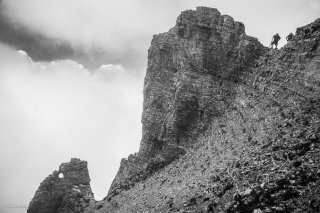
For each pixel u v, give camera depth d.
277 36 68.81
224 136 55.50
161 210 44.91
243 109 56.97
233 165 42.09
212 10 73.81
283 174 32.47
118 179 73.69
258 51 69.38
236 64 68.94
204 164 52.25
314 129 37.31
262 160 37.53
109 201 68.19
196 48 70.94
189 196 43.16
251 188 32.94
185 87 68.12
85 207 77.25
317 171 31.05
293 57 51.50
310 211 27.78
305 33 51.72
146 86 76.69
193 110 66.88
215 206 35.62
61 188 84.19
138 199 58.31
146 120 73.25
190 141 65.06
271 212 28.95
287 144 37.44
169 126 67.38
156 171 65.81
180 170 58.06
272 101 49.94
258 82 58.44
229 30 71.69
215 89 67.12
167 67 75.31
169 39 76.81
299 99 44.72
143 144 72.44
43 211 82.31
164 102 72.69
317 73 44.81
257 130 47.66
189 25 72.88
